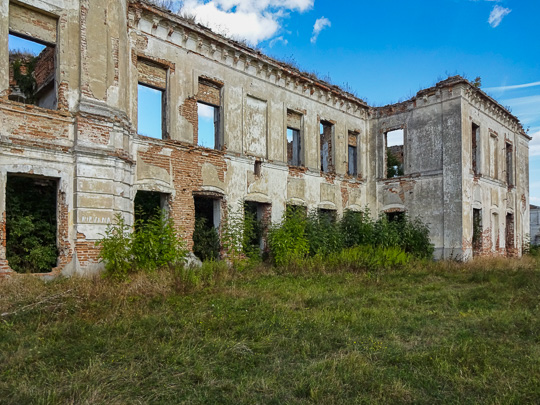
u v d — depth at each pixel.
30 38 10.39
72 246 10.38
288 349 5.86
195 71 14.33
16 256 10.32
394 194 21.12
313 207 18.62
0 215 9.39
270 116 17.03
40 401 4.06
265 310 7.84
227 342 5.99
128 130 11.99
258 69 16.55
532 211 37.75
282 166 17.31
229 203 15.05
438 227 19.41
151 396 4.30
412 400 4.37
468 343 6.09
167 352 5.46
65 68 10.66
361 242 18.22
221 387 4.57
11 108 9.69
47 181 11.24
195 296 8.86
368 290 10.59
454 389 4.64
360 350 5.85
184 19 13.78
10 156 9.58
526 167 27.56
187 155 13.81
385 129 21.75
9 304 7.22
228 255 14.70
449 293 10.28
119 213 10.70
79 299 7.66
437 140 19.72
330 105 20.08
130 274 10.11
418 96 20.36
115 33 11.62
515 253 24.58
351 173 22.11
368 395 4.43
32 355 5.27
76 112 10.62
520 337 6.59
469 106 19.88
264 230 16.75
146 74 13.16
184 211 13.61
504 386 4.66
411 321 7.49
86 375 4.70
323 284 11.35
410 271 14.21
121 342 5.83
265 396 4.39
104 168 10.91
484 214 21.03
